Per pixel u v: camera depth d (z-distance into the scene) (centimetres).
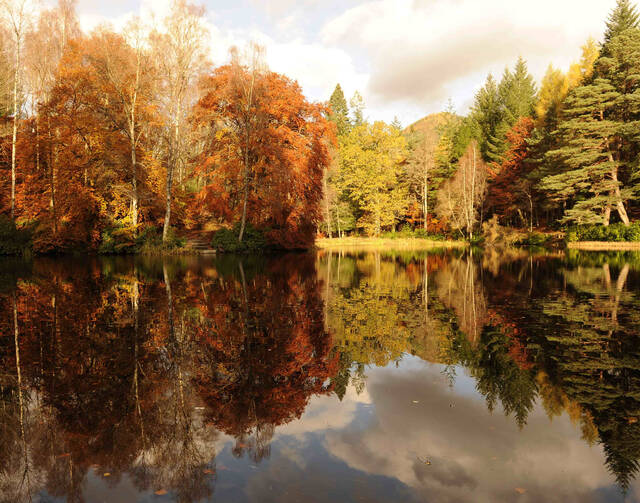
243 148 2389
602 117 2986
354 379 436
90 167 2128
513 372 455
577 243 2895
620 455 286
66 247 2142
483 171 4059
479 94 5884
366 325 667
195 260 1936
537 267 1638
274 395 393
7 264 1689
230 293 970
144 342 559
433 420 342
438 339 588
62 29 2367
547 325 663
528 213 4138
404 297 938
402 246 3672
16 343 553
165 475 263
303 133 2708
